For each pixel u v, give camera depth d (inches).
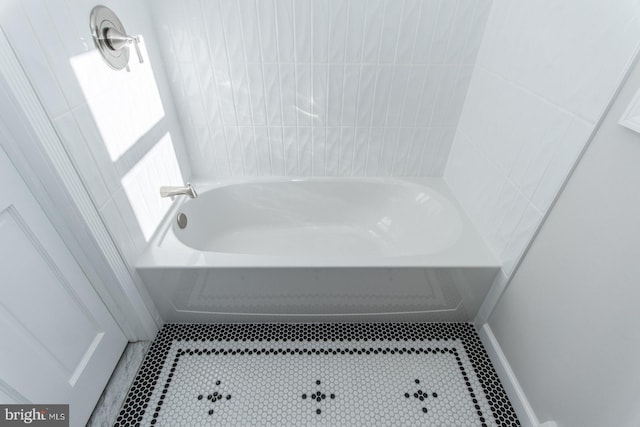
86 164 40.6
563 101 39.5
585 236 36.4
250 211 77.9
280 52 59.8
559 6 40.0
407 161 74.0
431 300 58.8
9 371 36.1
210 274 53.4
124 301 51.5
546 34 42.4
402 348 59.5
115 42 43.2
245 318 62.3
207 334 61.2
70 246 42.6
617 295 32.4
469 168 63.9
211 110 66.2
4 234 34.4
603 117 34.0
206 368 55.9
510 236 50.2
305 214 79.4
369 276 54.1
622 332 32.0
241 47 59.2
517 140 48.8
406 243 71.2
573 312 38.4
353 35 58.2
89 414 48.8
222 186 73.4
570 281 38.8
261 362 56.9
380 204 77.1
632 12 30.6
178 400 51.6
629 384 31.3
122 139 48.1
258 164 74.1
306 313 61.4
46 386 40.9
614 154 32.8
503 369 53.2
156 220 58.4
